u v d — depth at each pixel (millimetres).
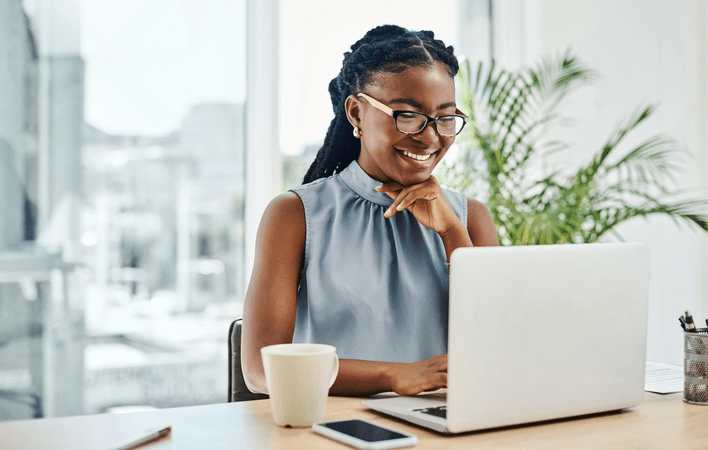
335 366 864
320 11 2660
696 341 992
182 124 2494
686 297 2803
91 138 2379
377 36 1410
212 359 2555
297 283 1324
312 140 2641
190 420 866
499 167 2383
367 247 1348
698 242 2807
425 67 1284
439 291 1368
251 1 2549
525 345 821
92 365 2393
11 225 2275
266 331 1197
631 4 2850
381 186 1362
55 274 2338
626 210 2357
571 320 860
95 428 832
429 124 1274
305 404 819
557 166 2918
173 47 2473
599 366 891
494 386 800
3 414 2266
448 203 1386
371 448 723
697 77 2795
